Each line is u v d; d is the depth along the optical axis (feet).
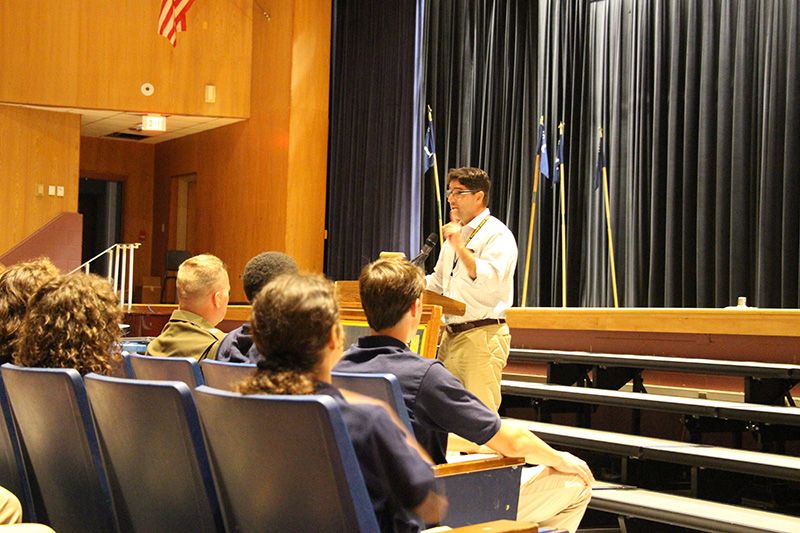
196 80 30.09
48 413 5.63
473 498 6.28
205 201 33.27
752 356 13.69
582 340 16.35
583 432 12.42
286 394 4.26
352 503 3.87
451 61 27.61
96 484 5.46
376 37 29.43
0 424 6.58
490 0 27.09
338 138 30.42
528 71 25.79
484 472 6.34
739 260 21.12
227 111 30.42
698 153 22.24
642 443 11.24
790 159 20.38
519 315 17.12
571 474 7.59
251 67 30.83
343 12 30.66
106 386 5.11
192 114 30.12
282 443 4.03
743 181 21.27
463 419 6.18
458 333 11.05
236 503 4.47
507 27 26.32
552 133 25.26
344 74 30.42
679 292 22.52
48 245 29.37
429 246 11.01
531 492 7.53
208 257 9.02
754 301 21.16
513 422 13.73
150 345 8.73
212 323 8.98
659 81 23.17
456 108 27.48
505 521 5.05
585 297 24.53
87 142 36.22
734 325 13.60
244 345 8.09
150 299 35.01
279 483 4.14
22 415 5.97
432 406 6.21
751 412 10.80
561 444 12.11
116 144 37.04
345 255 29.84
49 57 28.76
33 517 6.49
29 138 29.35
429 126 27.17
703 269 21.84
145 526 5.19
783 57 20.83
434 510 4.65
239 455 4.30
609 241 22.39
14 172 29.09
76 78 28.94
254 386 4.37
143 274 37.45
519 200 25.94
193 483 4.73
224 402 4.29
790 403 12.21
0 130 28.86
